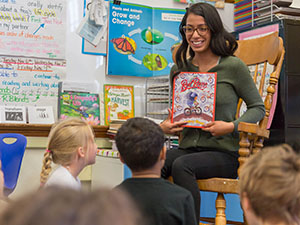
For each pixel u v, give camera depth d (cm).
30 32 338
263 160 83
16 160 277
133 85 371
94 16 357
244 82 187
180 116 194
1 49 330
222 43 190
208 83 189
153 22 380
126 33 368
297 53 274
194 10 190
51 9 345
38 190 33
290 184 78
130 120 146
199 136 191
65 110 340
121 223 31
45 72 341
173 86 201
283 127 269
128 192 132
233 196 268
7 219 30
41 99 338
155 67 378
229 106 188
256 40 212
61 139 169
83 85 351
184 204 133
